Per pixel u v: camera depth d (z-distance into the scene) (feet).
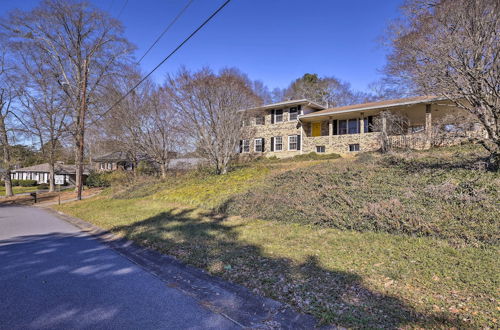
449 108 47.83
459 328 9.37
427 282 12.71
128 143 69.41
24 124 84.64
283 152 77.56
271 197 31.37
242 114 58.13
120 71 78.74
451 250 15.83
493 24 21.48
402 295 11.75
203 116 55.21
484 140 27.71
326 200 26.63
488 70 21.86
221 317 11.12
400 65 30.63
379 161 39.78
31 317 11.09
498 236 15.97
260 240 21.38
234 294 13.03
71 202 64.44
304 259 16.67
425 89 26.50
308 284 13.30
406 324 9.75
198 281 14.80
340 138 68.28
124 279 15.34
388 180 28.76
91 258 19.53
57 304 12.25
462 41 22.41
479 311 10.25
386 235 19.47
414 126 73.46
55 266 17.67
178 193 47.34
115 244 23.76
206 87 54.24
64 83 76.02
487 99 22.59
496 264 13.74
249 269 15.75
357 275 13.88
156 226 28.53
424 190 23.94
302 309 11.21
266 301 12.12
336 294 12.17
